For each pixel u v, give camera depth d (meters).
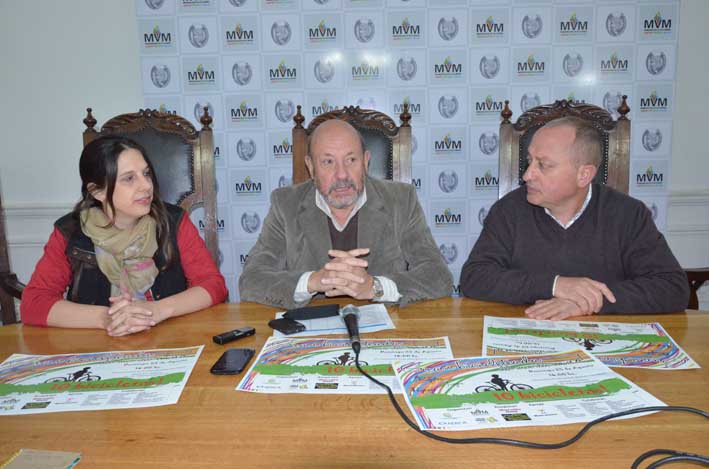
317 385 0.91
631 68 2.63
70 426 0.79
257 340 1.15
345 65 2.67
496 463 0.68
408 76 2.67
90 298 1.56
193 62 2.66
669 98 2.64
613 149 1.98
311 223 1.68
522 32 2.62
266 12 2.62
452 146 2.73
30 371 1.00
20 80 2.73
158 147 2.06
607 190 1.62
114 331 1.20
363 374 0.95
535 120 2.01
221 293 1.49
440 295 1.47
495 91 2.67
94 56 2.72
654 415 0.79
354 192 1.60
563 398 0.84
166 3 2.61
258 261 1.61
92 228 1.52
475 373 0.94
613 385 0.88
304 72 2.67
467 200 2.77
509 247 1.63
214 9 2.61
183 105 2.69
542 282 1.34
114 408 0.84
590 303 1.27
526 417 0.78
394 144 2.05
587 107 1.99
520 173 2.01
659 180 2.70
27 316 1.30
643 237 1.51
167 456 0.71
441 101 2.69
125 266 1.57
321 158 1.59
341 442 0.73
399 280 1.44
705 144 2.78
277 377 0.95
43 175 2.80
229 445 0.73
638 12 2.58
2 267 1.93
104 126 2.04
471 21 2.62
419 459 0.69
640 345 1.07
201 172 2.08
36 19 2.69
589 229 1.56
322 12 2.62
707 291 2.89
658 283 1.32
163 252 1.60
